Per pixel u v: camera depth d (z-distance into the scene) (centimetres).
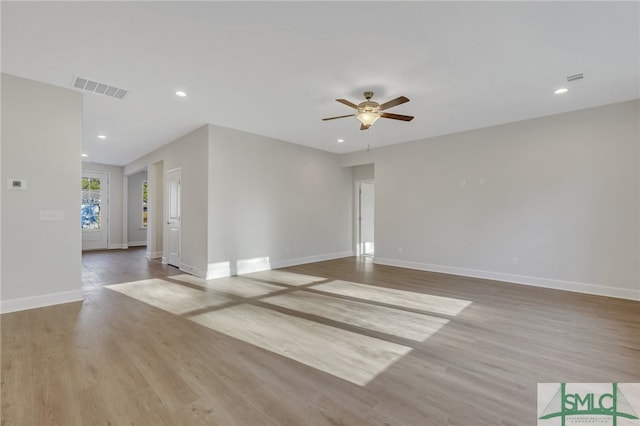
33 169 342
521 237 484
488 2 219
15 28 246
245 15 233
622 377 208
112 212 917
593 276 422
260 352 245
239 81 345
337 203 758
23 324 298
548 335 279
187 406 176
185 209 571
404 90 370
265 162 593
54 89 355
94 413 169
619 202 405
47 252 353
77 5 219
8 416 166
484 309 354
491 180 516
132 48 278
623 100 400
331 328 296
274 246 610
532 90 370
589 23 242
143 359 231
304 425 161
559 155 451
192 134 548
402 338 273
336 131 554
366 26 248
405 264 629
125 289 441
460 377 209
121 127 523
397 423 163
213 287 454
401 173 639
